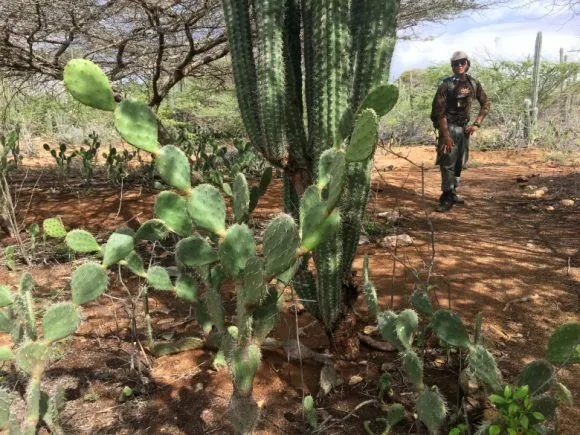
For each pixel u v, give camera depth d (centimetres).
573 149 979
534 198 554
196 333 254
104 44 603
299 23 215
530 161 887
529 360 219
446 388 201
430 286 241
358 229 204
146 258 358
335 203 130
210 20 542
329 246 191
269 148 204
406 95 1501
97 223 459
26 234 425
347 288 214
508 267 334
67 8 458
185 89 1270
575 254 358
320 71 181
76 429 183
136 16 527
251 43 222
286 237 131
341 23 176
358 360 224
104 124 1183
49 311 140
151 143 137
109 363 227
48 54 633
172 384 211
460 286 302
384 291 295
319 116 184
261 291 137
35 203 525
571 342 147
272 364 222
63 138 1091
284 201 232
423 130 1319
